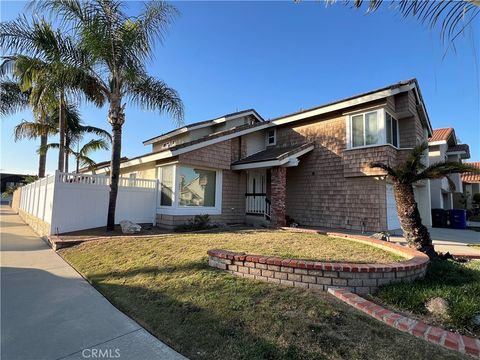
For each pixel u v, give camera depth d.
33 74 9.33
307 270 4.45
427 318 3.69
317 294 4.13
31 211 14.41
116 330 3.50
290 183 14.47
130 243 7.70
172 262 5.74
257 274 4.78
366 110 11.68
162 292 4.42
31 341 3.22
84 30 8.88
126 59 9.59
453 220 15.16
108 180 11.09
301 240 7.68
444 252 7.93
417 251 5.80
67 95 9.88
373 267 4.39
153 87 11.14
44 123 15.85
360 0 3.90
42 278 5.55
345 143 12.42
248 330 3.23
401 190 6.84
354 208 11.98
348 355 2.79
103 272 5.73
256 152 15.14
